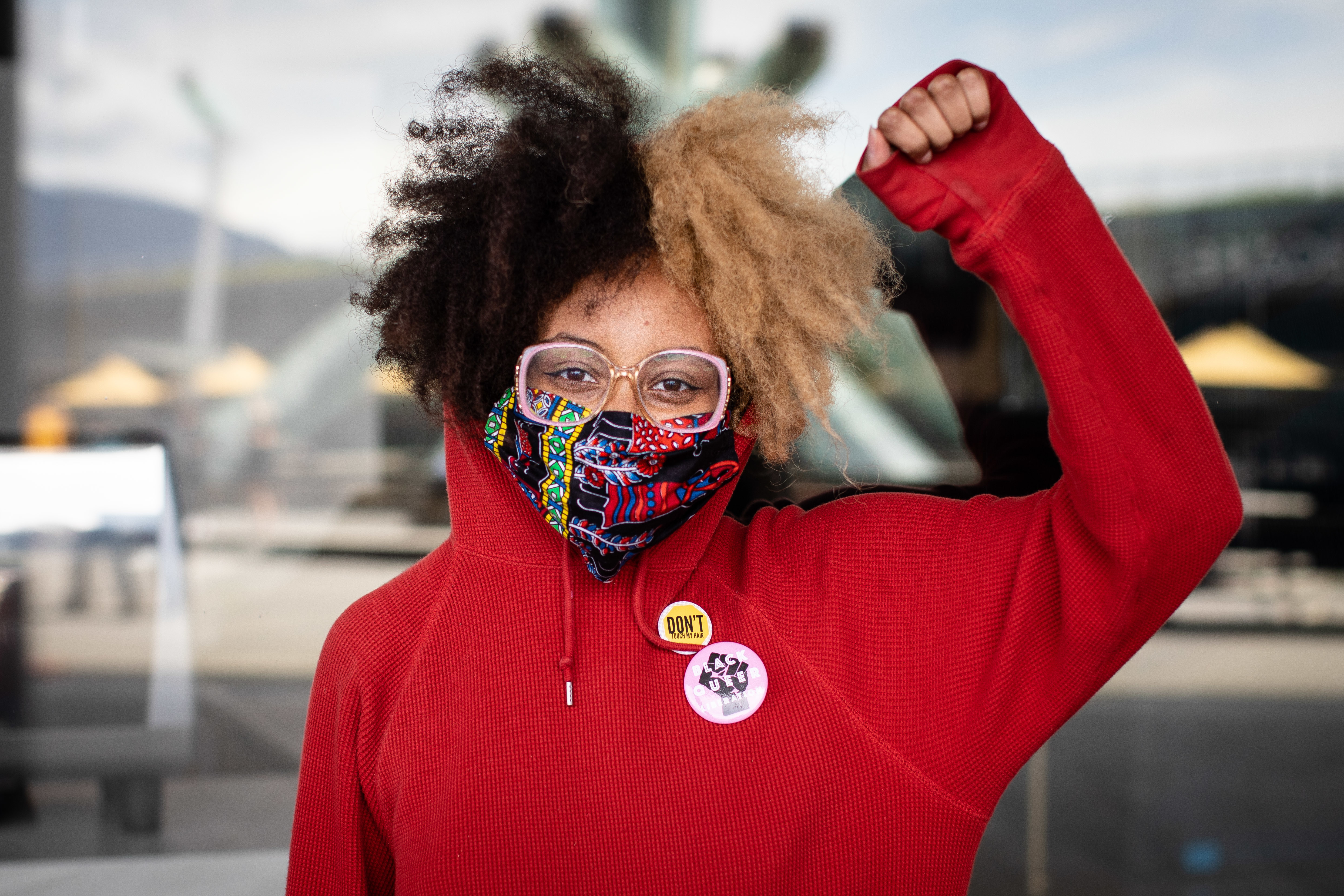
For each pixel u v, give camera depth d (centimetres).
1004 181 75
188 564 495
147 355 498
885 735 85
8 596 290
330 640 98
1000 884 322
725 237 88
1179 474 74
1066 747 451
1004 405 140
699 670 88
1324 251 527
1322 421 586
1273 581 622
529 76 96
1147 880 324
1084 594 78
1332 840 352
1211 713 491
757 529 99
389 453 530
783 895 84
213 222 496
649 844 85
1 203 480
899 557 89
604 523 85
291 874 96
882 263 100
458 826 86
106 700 294
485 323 91
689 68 376
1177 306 545
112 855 244
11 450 294
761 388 91
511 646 91
